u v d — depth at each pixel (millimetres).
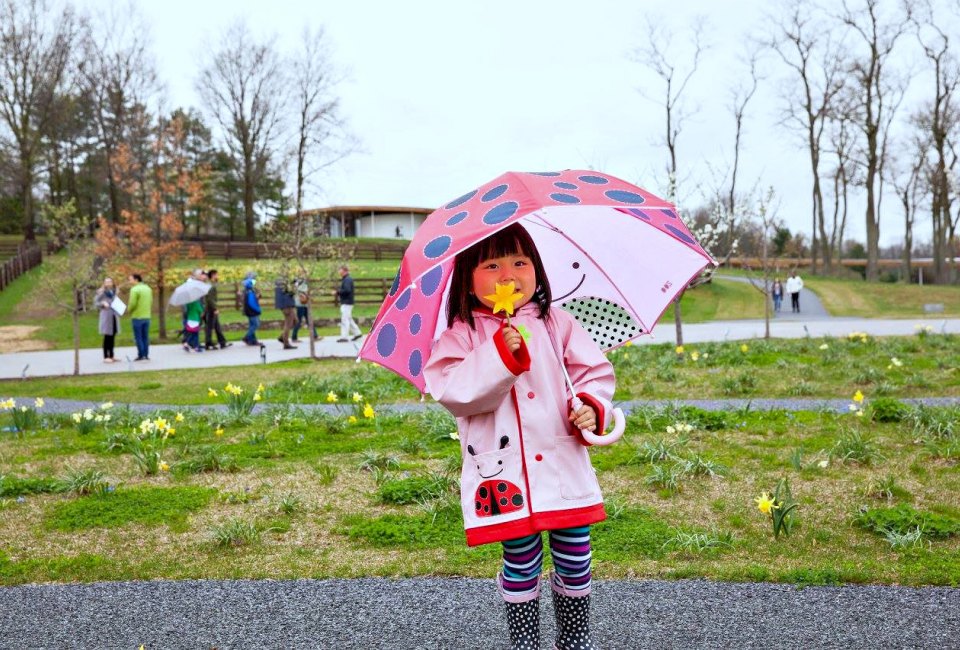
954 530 4449
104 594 3912
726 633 3266
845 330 19141
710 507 5176
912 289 37656
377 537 4719
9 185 56969
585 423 2564
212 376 14180
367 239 65562
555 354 2746
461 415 2615
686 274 2984
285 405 9266
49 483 6074
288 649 3264
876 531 4539
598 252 3109
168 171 28797
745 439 7152
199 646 3311
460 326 2779
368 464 6508
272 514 5309
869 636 3199
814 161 49250
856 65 43875
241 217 71438
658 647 3160
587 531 2744
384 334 2904
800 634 3238
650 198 2688
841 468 6031
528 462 2586
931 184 50094
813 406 8867
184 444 7562
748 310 31344
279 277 20094
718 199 21734
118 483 6215
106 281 17656
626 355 13781
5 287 34094
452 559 4285
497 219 2420
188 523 5156
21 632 3479
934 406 8008
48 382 14141
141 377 14391
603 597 3684
